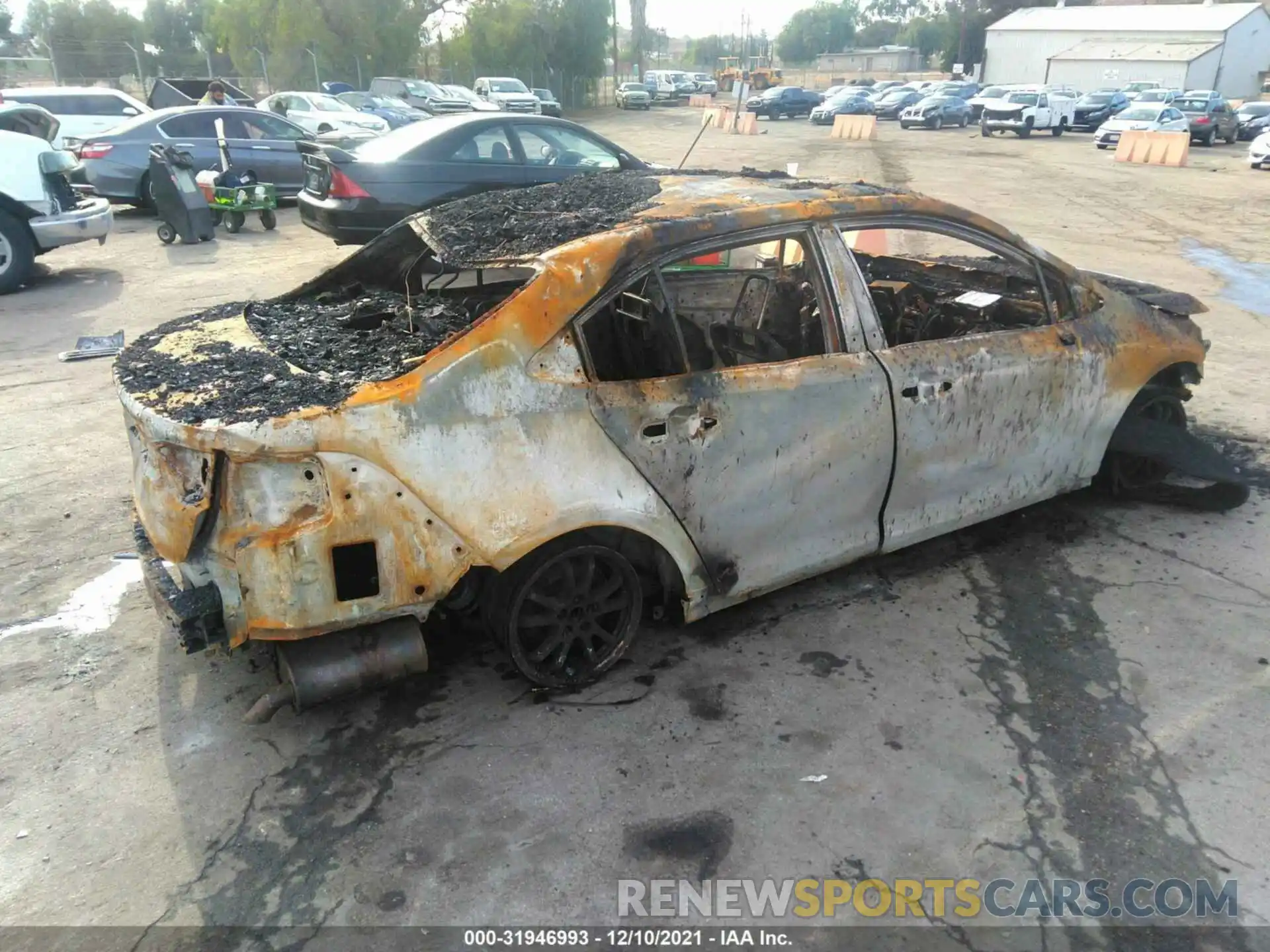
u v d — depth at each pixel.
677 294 3.85
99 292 8.76
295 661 2.62
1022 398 3.64
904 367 3.30
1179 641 3.28
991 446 3.62
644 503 2.85
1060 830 2.45
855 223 3.31
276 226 12.73
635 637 3.22
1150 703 2.96
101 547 4.02
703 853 2.38
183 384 2.67
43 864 2.35
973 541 4.05
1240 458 4.87
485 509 2.60
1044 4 71.12
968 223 3.58
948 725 2.86
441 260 3.11
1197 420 5.40
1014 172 20.31
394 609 2.58
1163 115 26.08
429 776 2.65
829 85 74.00
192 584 2.61
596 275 2.77
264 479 2.42
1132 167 22.17
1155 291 4.52
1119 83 52.81
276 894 2.27
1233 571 3.77
